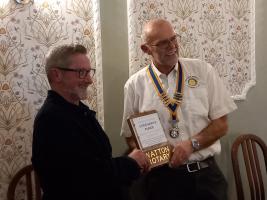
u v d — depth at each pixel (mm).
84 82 1334
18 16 1821
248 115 2391
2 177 1866
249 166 2209
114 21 2062
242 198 2131
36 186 1836
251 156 2223
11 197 1764
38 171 1258
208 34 2207
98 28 1969
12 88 1840
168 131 1749
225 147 2352
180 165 1683
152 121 1626
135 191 1858
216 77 1838
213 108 1787
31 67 1868
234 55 2281
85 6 1953
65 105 1293
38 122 1250
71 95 1333
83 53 1346
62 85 1319
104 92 2076
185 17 2145
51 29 1891
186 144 1646
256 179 2217
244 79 2324
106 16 2043
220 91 1812
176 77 1797
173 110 1750
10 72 1829
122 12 2078
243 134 2352
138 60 2066
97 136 1359
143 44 1788
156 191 1766
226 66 2268
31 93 1880
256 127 2422
